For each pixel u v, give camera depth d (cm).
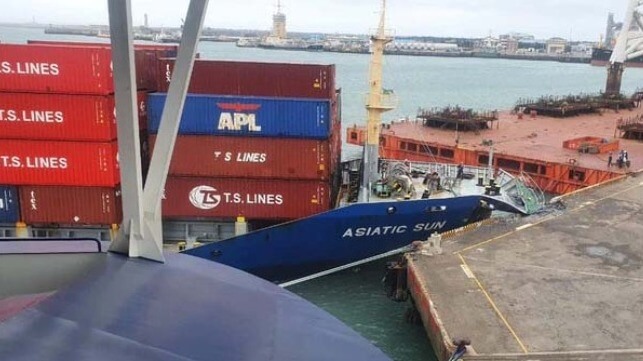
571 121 6391
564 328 1698
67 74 1844
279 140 2045
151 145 2100
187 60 528
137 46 2725
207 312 506
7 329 417
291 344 510
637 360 1520
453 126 5484
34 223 2009
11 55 1834
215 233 2202
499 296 1908
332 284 2347
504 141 4928
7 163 1922
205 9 513
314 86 2064
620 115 7025
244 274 622
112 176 1927
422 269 2119
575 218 2769
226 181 2088
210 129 2036
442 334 1648
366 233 2206
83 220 1986
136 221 557
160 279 536
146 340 438
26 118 1884
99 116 1877
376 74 2397
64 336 419
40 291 604
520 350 1572
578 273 2112
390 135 4991
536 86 15975
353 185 2569
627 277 2083
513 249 2338
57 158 1919
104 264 542
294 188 2094
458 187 2630
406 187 2428
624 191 3294
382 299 2252
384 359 548
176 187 2097
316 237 2138
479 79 17888
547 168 4094
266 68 2053
